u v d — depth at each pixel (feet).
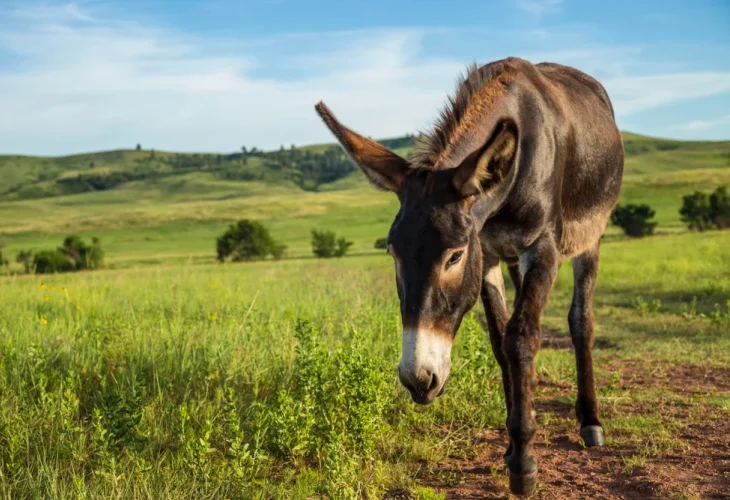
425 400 10.05
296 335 18.39
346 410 15.14
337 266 90.43
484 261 14.38
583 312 16.58
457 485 13.19
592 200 16.46
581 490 12.73
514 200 12.78
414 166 11.22
